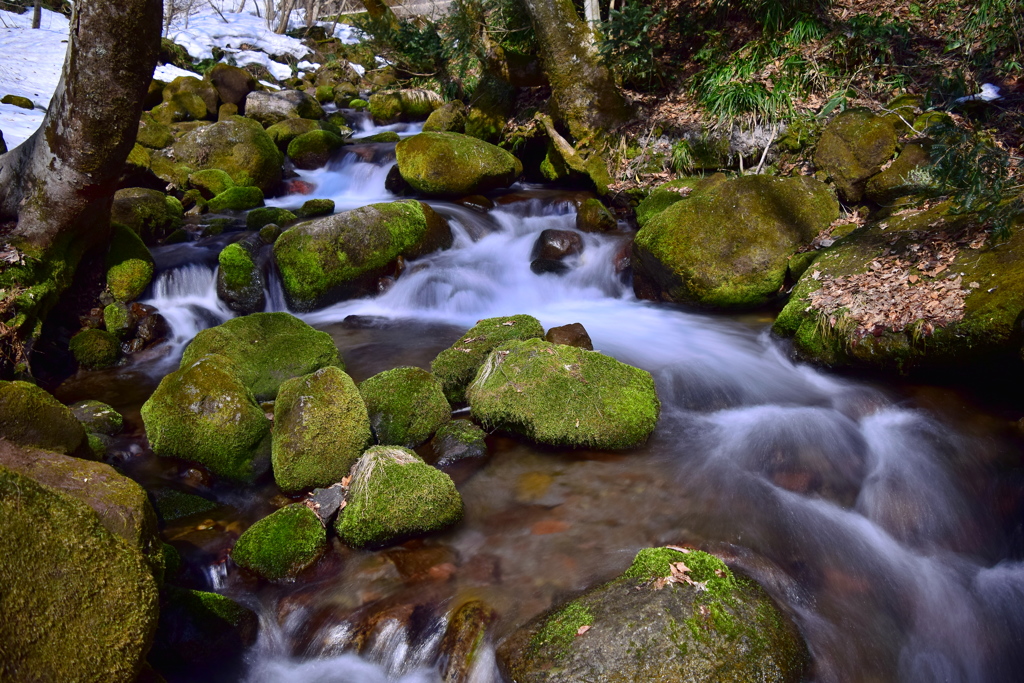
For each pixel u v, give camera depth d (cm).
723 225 668
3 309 530
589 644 279
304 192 1098
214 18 2273
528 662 283
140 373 591
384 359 596
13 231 579
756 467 429
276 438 412
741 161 816
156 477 425
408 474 372
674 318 671
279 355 524
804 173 766
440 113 1167
